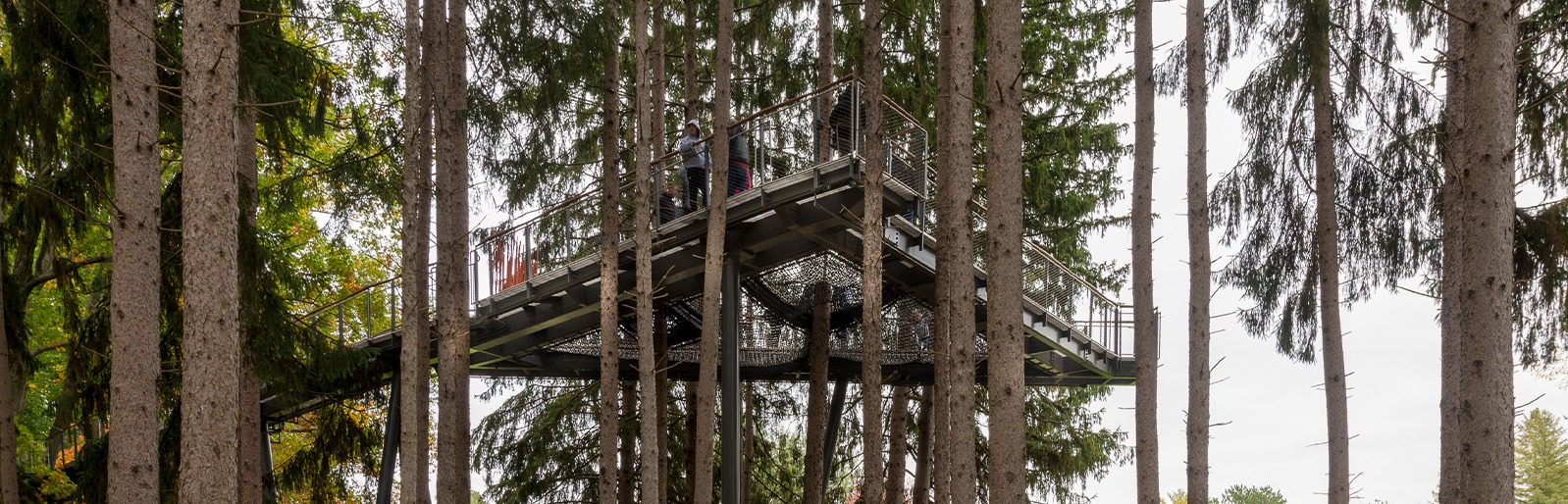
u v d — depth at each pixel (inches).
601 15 520.4
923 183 553.9
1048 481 808.3
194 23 353.4
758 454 882.8
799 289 640.4
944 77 540.7
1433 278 571.2
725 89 544.1
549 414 801.6
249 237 484.7
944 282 532.1
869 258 499.2
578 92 678.5
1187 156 533.3
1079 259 837.2
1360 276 597.3
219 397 347.3
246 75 465.7
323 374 536.1
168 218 503.5
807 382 836.0
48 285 740.7
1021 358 433.1
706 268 532.1
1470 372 343.3
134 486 371.2
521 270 631.2
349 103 568.1
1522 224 492.1
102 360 526.3
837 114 539.8
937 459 528.1
